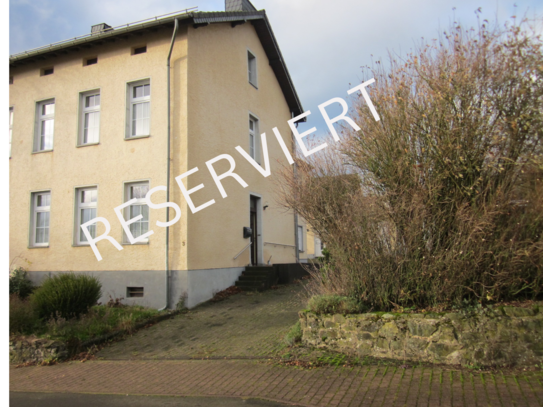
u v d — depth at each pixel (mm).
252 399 5414
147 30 12734
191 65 12617
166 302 11484
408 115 6523
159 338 8969
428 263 6340
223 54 14516
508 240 5926
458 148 6086
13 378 7211
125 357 7949
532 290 6023
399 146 6590
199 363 7160
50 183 13852
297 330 7531
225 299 12344
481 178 6082
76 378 6969
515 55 5918
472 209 6039
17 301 9586
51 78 14359
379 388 5355
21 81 14859
